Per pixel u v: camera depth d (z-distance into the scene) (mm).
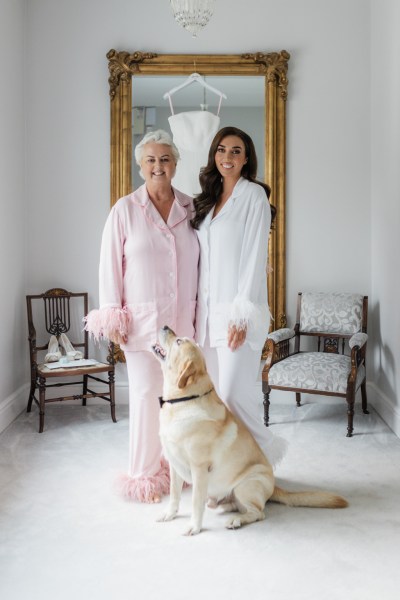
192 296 3006
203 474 2502
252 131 4781
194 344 2562
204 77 4793
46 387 4355
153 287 2922
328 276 4871
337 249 4863
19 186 4637
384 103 4410
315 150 4836
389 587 2072
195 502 2494
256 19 4812
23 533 2492
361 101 4824
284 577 2135
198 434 2486
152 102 4785
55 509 2748
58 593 2021
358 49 4812
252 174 3018
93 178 4828
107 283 2959
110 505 2799
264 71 4758
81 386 4848
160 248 2934
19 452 3584
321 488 3016
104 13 4809
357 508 2748
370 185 4840
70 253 4844
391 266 4238
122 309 2951
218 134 2945
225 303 2914
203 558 2275
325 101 4824
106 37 4816
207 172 2984
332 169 4840
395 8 4113
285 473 3240
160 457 2975
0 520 2623
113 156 4758
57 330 4715
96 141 4824
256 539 2432
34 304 4793
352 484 3068
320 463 3398
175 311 2932
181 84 4789
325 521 2604
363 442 3799
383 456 3520
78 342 4859
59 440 3830
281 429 4094
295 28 4812
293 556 2289
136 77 4789
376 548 2357
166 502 2844
